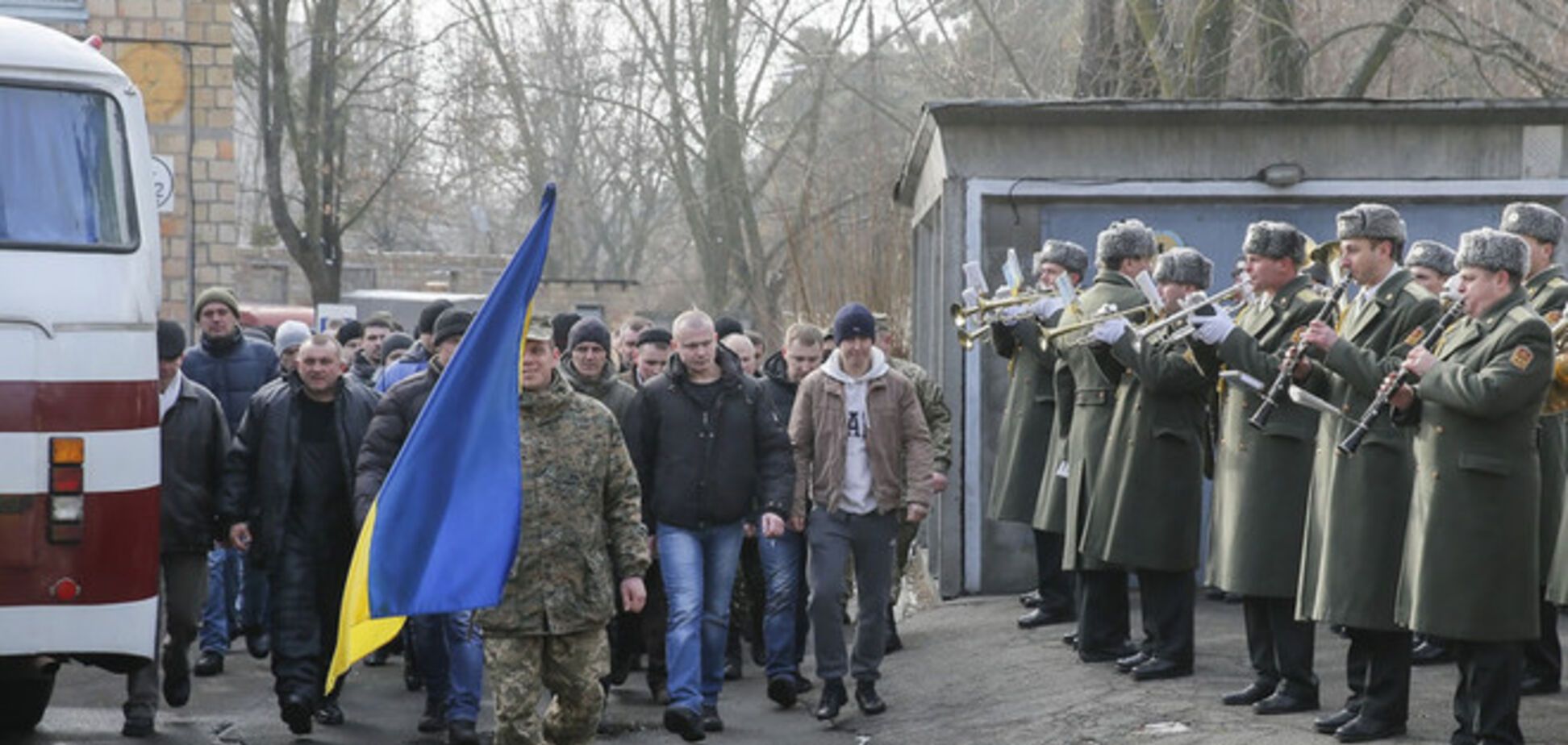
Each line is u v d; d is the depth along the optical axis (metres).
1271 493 9.35
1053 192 13.76
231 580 12.98
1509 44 20.78
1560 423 9.55
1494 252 7.82
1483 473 7.81
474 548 7.70
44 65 9.12
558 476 8.05
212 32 21.12
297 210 61.47
